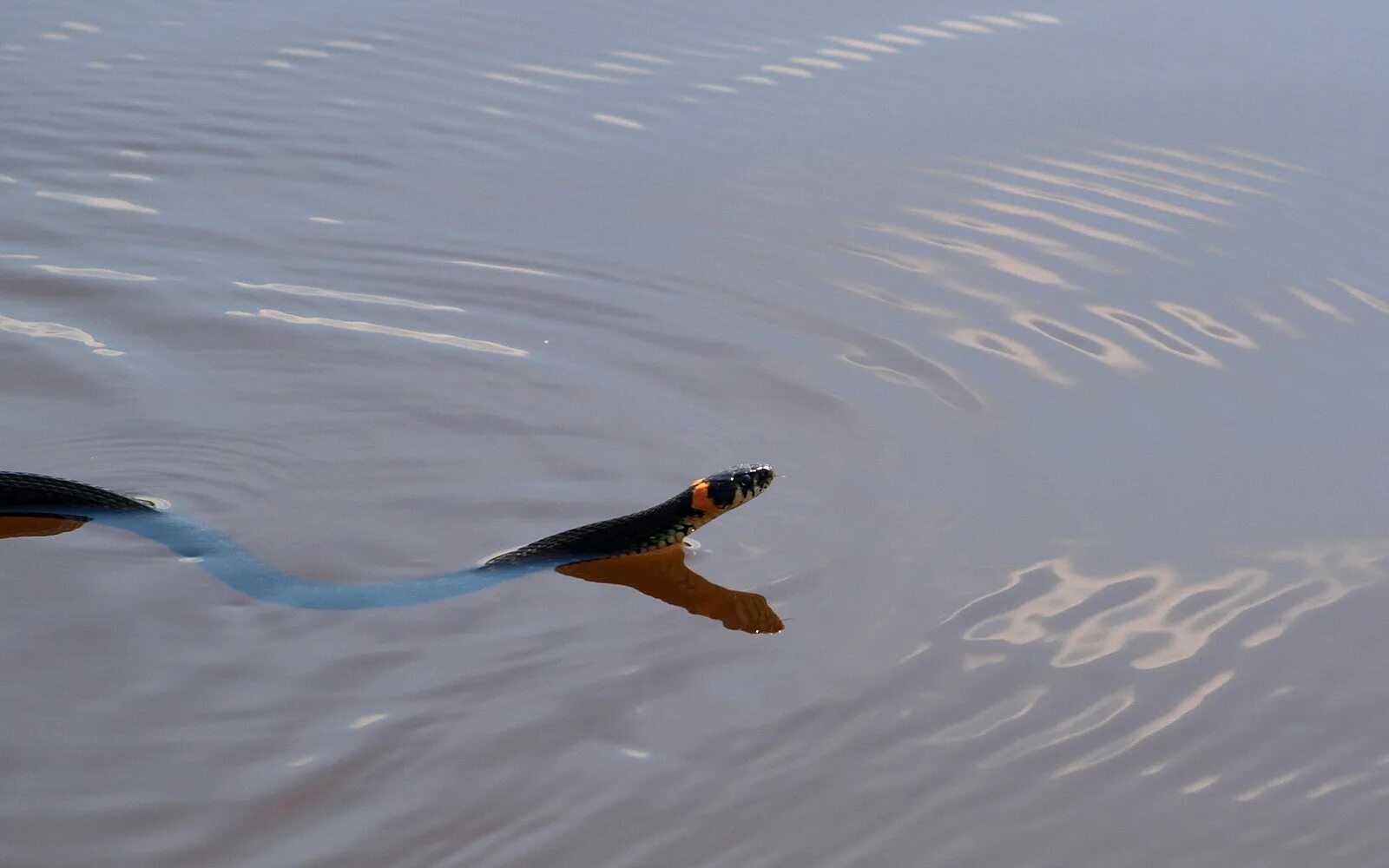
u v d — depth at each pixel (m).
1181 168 25.88
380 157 26.52
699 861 11.95
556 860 11.92
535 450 18.42
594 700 13.83
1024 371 20.06
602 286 22.45
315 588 15.59
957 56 30.11
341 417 19.11
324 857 11.80
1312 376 19.97
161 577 15.66
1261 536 16.53
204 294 21.98
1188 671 14.32
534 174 25.89
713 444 18.48
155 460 17.98
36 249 23.03
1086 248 23.48
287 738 13.19
